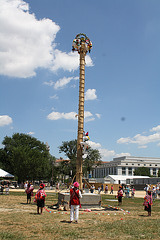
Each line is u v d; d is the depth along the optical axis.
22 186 48.97
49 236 7.83
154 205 21.58
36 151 54.94
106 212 14.55
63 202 14.87
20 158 51.62
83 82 17.50
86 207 15.50
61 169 71.50
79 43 17.67
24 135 72.56
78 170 16.41
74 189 10.55
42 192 12.80
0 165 69.19
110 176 73.75
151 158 149.50
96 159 72.81
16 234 7.95
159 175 120.62
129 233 8.54
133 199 28.44
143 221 11.21
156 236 8.23
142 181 60.78
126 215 13.60
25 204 17.62
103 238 7.74
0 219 10.78
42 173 58.78
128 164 141.50
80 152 16.48
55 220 10.80
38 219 10.95
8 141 70.38
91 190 32.16
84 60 17.78
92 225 9.89
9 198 22.45
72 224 9.97
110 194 39.12
